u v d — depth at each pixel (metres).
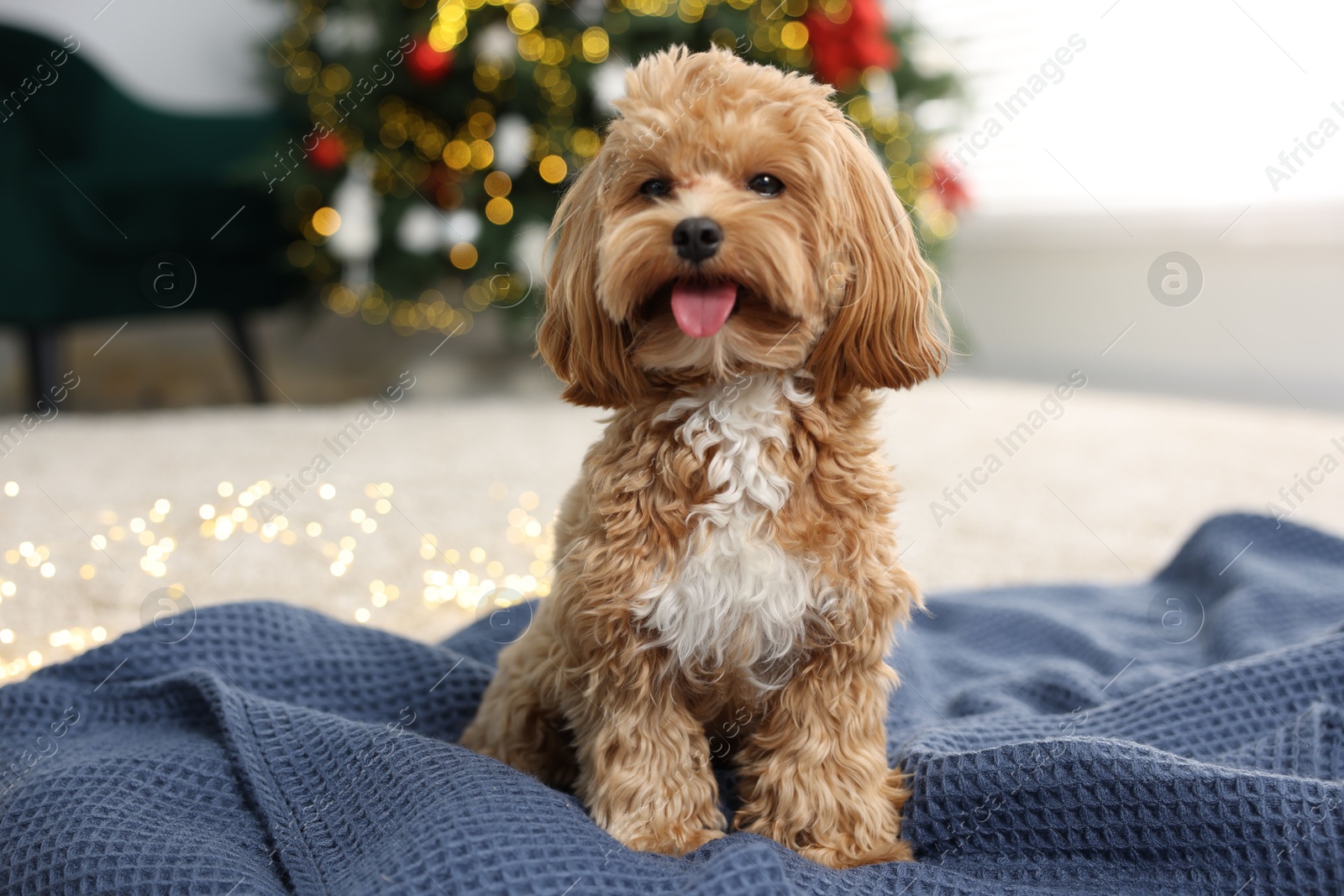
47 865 1.30
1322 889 1.23
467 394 5.16
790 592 1.34
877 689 1.46
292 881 1.33
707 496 1.35
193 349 6.52
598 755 1.43
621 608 1.35
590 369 1.46
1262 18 5.04
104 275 4.49
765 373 1.38
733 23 4.26
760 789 1.48
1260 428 4.29
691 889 1.10
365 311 5.45
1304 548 2.50
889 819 1.46
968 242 6.22
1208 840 1.29
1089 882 1.33
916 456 3.88
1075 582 2.60
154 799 1.48
